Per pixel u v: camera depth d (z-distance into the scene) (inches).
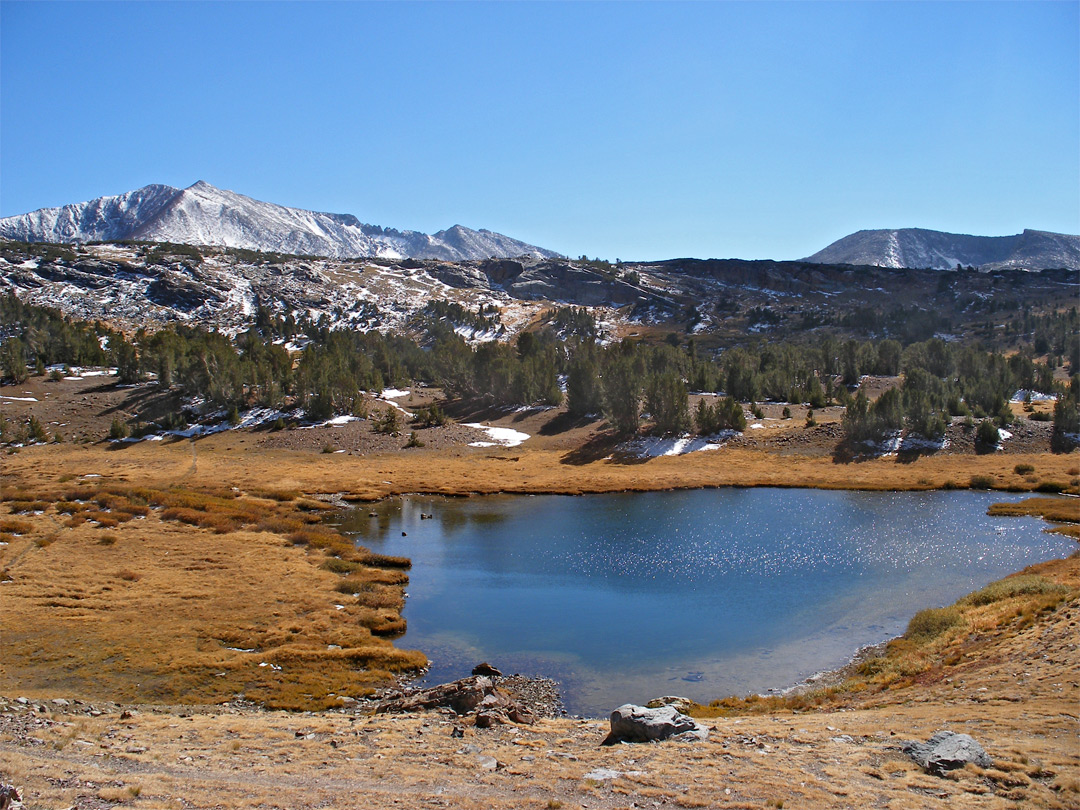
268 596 1774.1
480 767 689.0
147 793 562.6
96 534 2315.5
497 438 5447.8
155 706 1102.4
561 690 1248.2
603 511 3174.2
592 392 5777.6
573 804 570.9
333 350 7578.7
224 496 3331.7
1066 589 1437.0
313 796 585.3
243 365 6505.9
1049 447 4261.8
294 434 5433.1
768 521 2839.6
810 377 6599.4
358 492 3654.0
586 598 1856.5
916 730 781.9
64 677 1242.6
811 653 1419.8
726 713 1082.7
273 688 1227.2
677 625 1621.6
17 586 1742.1
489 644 1508.4
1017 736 724.0
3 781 561.6
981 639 1254.9
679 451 4778.5
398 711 1018.7
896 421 4591.5
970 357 7106.3
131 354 6845.5
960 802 560.1
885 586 1881.2
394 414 5565.9
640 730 811.4
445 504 3427.7
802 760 688.4
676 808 565.3
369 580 2007.9
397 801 575.8
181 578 1893.5
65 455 4835.1
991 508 2933.1
